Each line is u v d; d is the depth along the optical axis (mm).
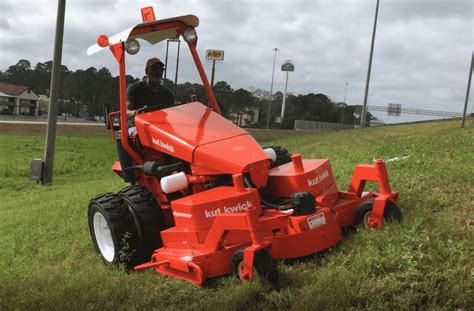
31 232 8031
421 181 7719
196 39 6312
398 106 73625
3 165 23266
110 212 5500
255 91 106750
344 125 90500
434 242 4645
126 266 5496
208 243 4531
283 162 6348
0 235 8328
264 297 4090
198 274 4402
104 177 20172
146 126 5797
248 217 4137
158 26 6039
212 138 5398
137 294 4629
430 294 3844
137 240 5496
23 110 126688
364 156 12414
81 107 122062
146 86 6789
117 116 6461
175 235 4977
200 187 5250
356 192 5609
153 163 5520
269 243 4199
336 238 4785
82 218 8500
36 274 5566
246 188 4801
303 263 4703
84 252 6547
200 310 4133
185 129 5621
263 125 90750
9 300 4688
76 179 19891
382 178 5258
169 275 4875
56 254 6590
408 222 5156
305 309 3818
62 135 42344
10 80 164875
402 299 3824
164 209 5602
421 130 26078
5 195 16469
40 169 18016
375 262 4367
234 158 5031
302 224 4520
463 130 20156
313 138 33219
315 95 106625
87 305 4477
